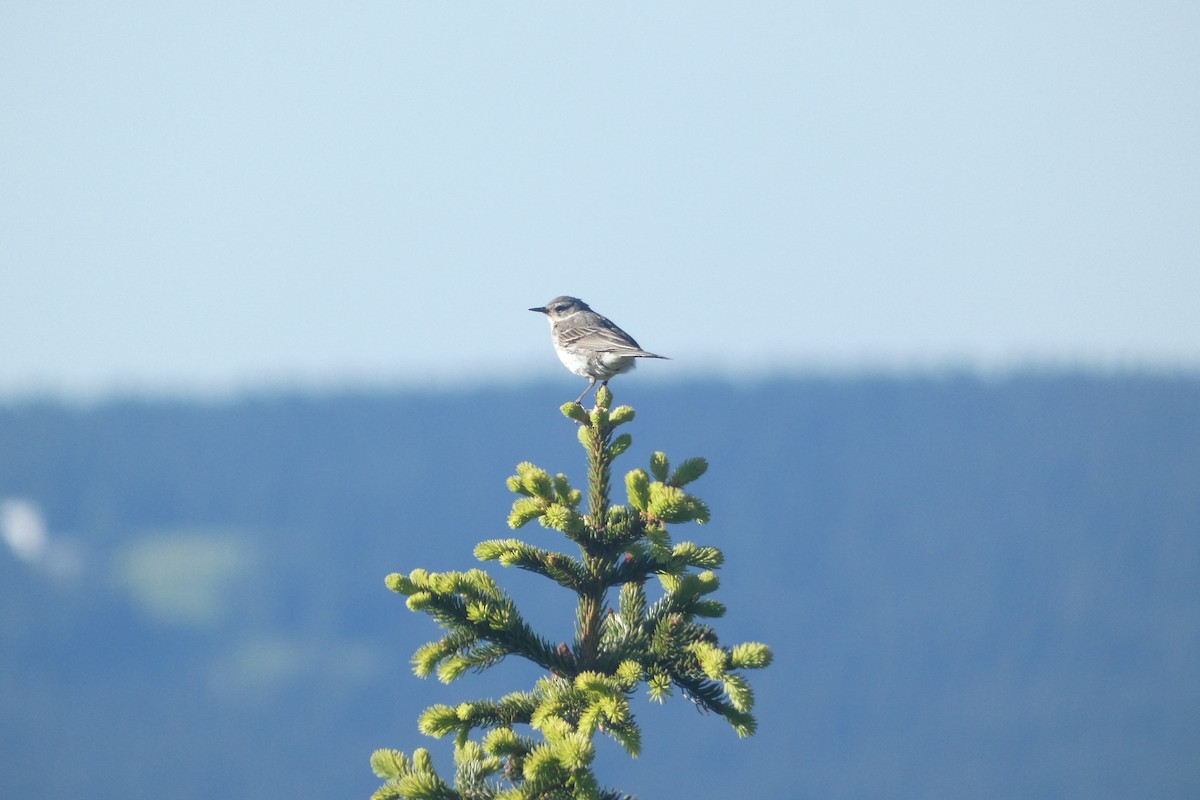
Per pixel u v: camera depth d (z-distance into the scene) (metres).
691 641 6.34
